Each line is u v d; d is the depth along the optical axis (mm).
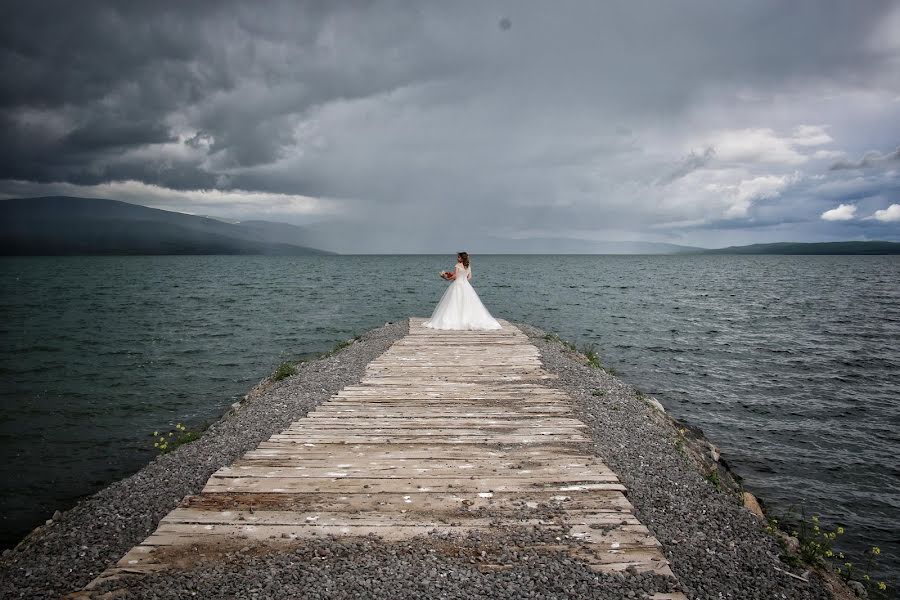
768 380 19625
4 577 5203
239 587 4152
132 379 18844
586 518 5297
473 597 4090
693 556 5168
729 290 62188
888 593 7441
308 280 80062
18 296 51156
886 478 11398
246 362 21672
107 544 5746
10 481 10500
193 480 7207
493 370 12219
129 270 120750
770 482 11148
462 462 6734
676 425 12883
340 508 5465
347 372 14055
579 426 8344
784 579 5012
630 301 47312
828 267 147375
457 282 19109
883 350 25234
